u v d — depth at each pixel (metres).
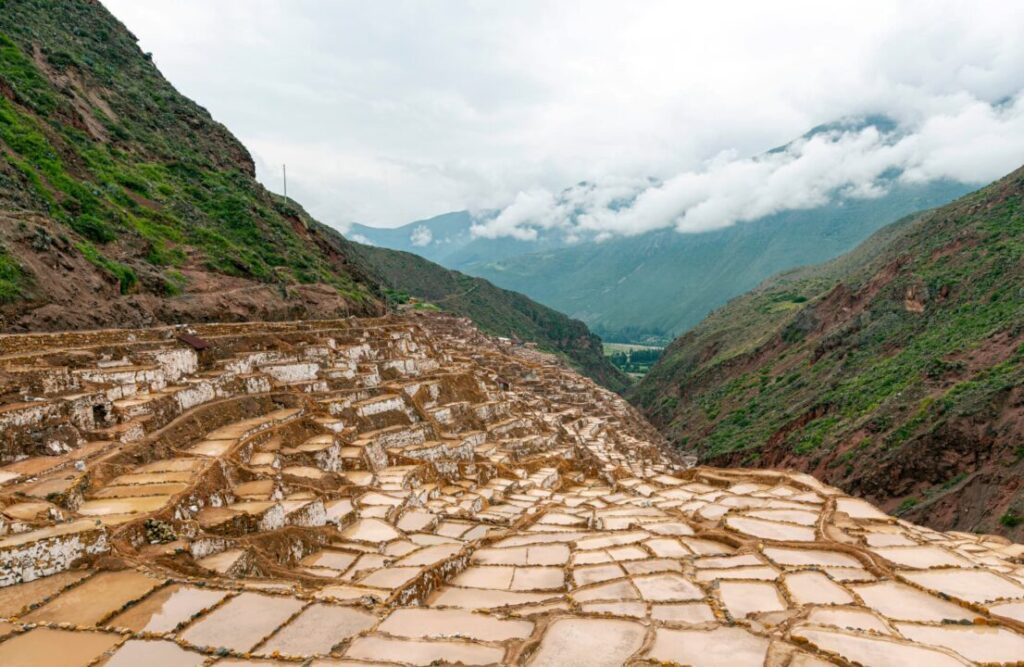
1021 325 75.50
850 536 32.09
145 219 71.00
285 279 81.88
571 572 27.81
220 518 28.30
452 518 39.81
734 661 18.53
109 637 18.08
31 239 46.75
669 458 106.00
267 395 47.59
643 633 20.39
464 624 20.86
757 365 150.12
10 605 19.48
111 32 112.00
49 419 30.11
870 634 20.11
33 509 23.66
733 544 31.67
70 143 69.75
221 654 17.52
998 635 20.73
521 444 65.25
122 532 23.66
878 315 111.81
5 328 39.66
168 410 38.25
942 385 77.44
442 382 71.31
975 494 60.59
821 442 87.19
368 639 19.23
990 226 108.31
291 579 26.20
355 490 40.28
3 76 66.44
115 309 49.88
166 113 105.19
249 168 115.81
